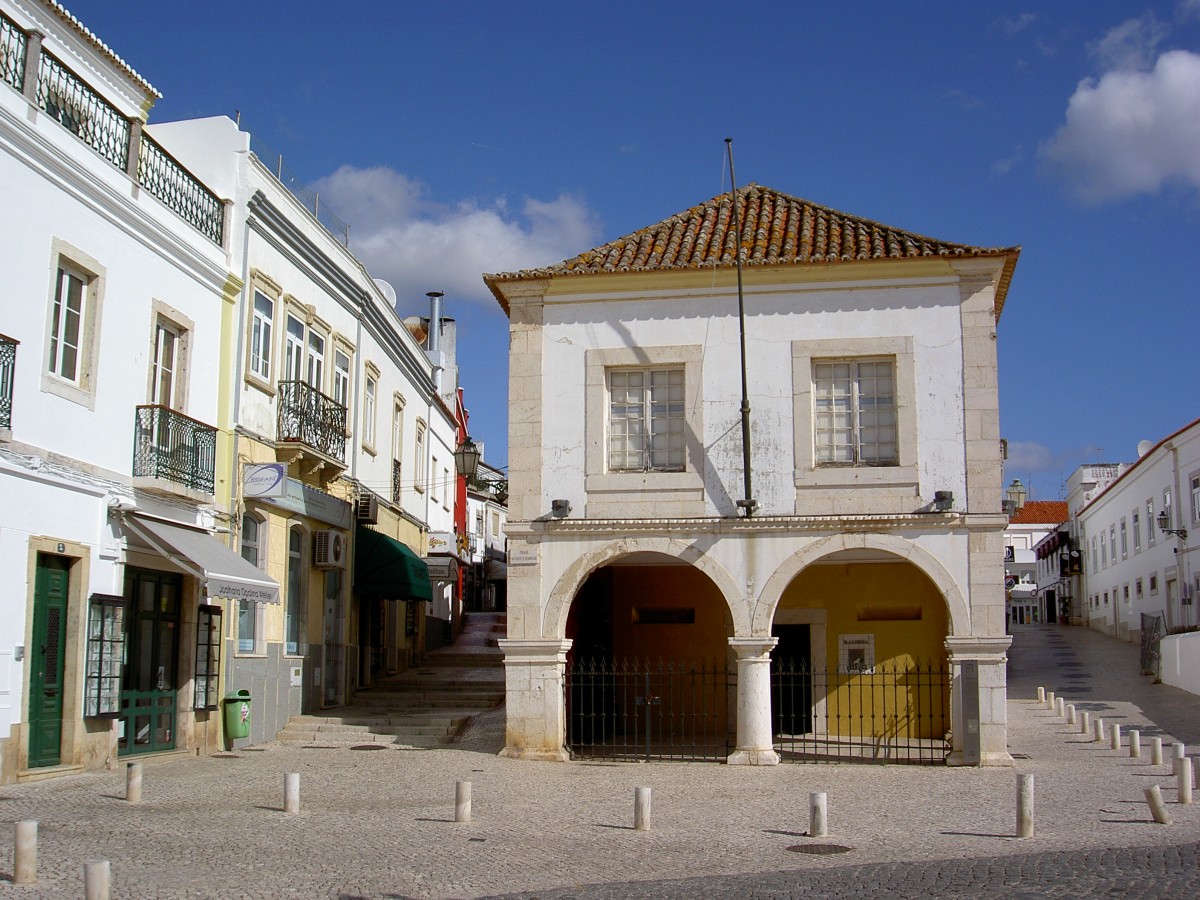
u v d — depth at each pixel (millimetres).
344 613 24250
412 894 9062
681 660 22922
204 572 16484
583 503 18547
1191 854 10531
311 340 23078
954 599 17547
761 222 20719
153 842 10867
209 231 19297
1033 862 10211
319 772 16297
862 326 18391
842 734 21938
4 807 12531
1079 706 26953
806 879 9578
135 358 16969
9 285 14250
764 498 18188
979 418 17953
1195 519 36156
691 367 18656
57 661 15266
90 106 16234
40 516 14711
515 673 18297
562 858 10539
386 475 27984
